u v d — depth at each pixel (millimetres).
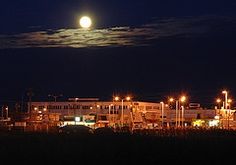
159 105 155875
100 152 41406
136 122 133125
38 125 109625
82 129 81062
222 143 51125
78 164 34750
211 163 37531
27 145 46719
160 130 82500
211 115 149625
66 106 153125
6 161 34969
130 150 43062
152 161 37656
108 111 144750
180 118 141500
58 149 43125
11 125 106625
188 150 44094
